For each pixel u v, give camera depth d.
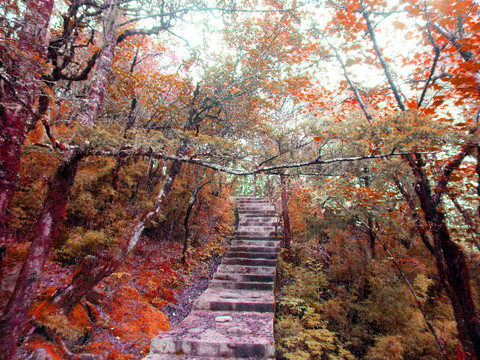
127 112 5.05
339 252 5.98
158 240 6.91
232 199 11.19
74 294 3.08
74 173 2.50
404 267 4.93
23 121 1.85
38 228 2.25
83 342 3.01
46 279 3.67
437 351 3.92
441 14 2.61
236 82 5.43
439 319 4.51
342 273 5.57
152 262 5.83
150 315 4.12
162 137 2.47
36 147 2.54
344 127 2.81
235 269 5.98
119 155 2.53
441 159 2.89
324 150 3.29
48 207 2.33
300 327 4.25
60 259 4.25
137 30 4.05
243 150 2.84
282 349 3.86
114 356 2.92
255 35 5.47
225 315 4.25
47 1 1.88
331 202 4.91
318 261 6.59
